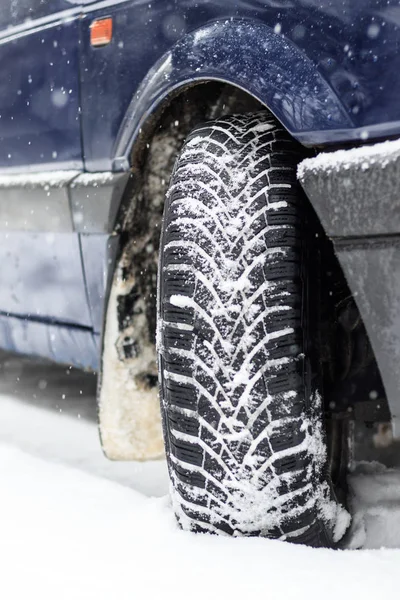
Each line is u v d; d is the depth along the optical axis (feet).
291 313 7.55
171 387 7.80
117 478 10.79
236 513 7.53
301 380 7.54
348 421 8.91
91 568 7.13
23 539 7.85
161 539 7.62
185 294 7.72
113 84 9.77
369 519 8.43
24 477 9.78
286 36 7.57
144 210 9.82
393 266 6.83
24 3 11.35
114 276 9.77
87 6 10.23
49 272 11.35
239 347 7.48
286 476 7.45
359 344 8.43
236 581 6.71
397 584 6.54
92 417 13.66
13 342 12.89
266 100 7.68
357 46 7.03
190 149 8.35
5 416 13.98
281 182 7.83
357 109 7.03
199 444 7.61
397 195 6.70
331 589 6.49
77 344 11.27
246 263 7.59
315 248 8.00
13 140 11.83
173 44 8.76
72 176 10.64
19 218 11.74
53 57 10.79
